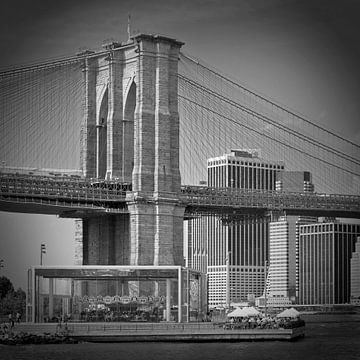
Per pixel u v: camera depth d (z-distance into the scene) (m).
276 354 163.00
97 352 160.62
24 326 179.38
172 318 191.50
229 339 182.50
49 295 186.12
